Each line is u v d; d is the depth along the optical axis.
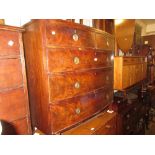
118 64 1.99
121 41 2.59
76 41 1.15
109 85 1.70
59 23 1.02
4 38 0.92
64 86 1.11
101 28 2.02
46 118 1.09
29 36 1.13
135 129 2.54
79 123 1.30
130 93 2.67
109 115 1.63
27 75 1.26
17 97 1.02
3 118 0.96
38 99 1.16
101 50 1.46
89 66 1.31
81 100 1.26
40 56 1.03
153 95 3.75
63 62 1.08
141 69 2.85
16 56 0.99
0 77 0.93
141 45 3.86
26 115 1.08
